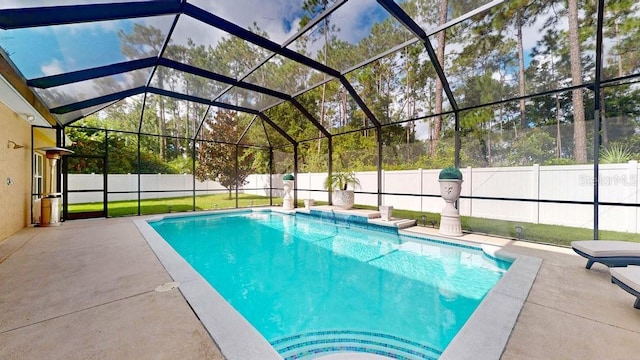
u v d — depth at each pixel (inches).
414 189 313.9
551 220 217.3
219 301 92.5
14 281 111.7
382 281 148.2
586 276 118.3
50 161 257.1
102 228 235.3
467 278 149.9
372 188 350.6
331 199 364.5
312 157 421.7
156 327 76.1
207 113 330.6
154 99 341.7
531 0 185.0
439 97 305.1
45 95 199.8
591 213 202.4
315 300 126.7
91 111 295.4
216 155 582.2
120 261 139.2
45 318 81.6
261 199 542.3
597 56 152.0
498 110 252.4
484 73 210.8
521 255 152.0
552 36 203.6
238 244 232.5
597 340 71.3
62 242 183.0
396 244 224.2
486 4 155.9
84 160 450.3
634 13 159.9
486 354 65.3
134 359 62.7
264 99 311.9
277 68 240.8
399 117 323.0
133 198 503.2
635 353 65.8
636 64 160.9
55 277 116.4
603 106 208.8
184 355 63.9
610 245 127.8
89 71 187.6
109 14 137.4
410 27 175.5
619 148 197.6
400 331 100.9
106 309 87.0
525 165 229.1
